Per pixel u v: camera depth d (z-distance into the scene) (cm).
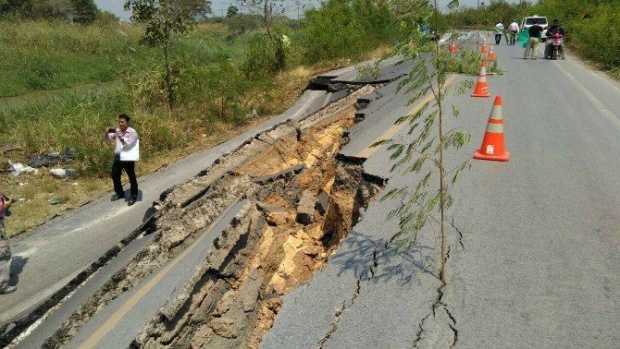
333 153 896
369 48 2164
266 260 577
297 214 717
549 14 3753
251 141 869
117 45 2864
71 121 1184
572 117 989
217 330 450
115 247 565
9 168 981
